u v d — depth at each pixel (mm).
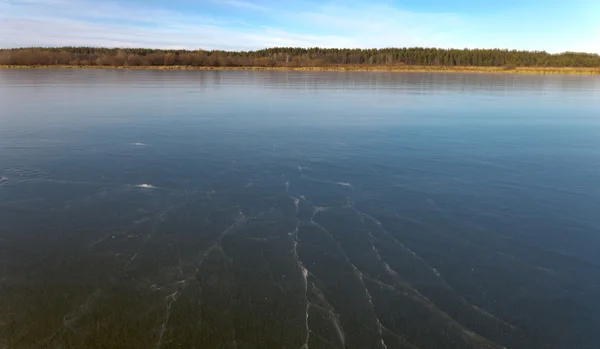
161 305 10406
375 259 12641
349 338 9539
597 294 11281
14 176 18891
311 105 42438
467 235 14203
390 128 30609
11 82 61156
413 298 10938
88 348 9047
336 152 23688
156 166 20578
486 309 10625
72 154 22359
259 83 69250
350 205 16359
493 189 18203
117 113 35219
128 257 12484
